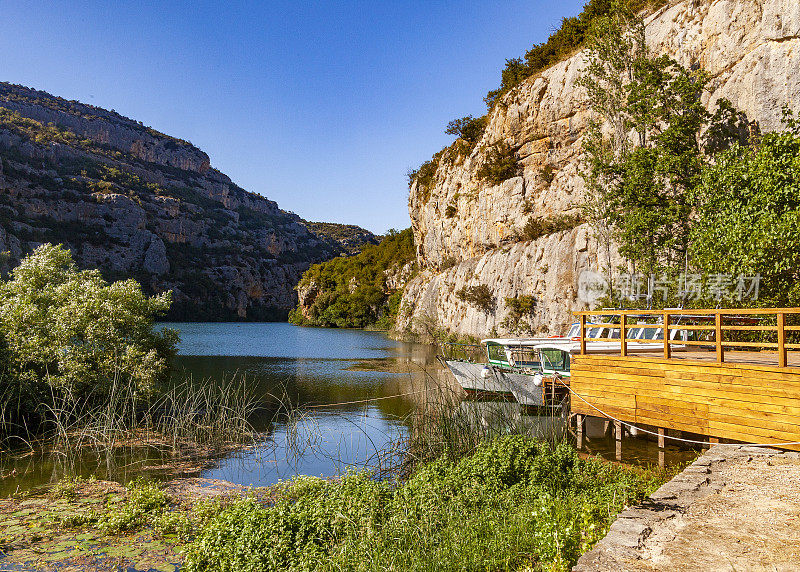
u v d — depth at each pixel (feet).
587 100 105.91
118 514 26.86
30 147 469.57
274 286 582.76
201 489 32.42
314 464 37.55
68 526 26.40
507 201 131.75
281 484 31.27
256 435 45.91
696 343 29.78
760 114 68.90
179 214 540.52
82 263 404.36
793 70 66.08
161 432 46.32
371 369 96.32
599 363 35.50
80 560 22.72
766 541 15.99
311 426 49.47
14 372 45.39
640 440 41.29
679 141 73.05
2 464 37.01
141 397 50.26
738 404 27.50
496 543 19.08
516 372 57.57
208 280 489.67
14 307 48.37
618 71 88.12
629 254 74.18
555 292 107.55
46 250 58.23
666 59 79.71
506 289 123.24
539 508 19.58
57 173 470.80
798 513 18.30
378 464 36.99
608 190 84.28
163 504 29.40
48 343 47.55
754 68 70.38
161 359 52.70
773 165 46.75
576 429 40.73
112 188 489.26
